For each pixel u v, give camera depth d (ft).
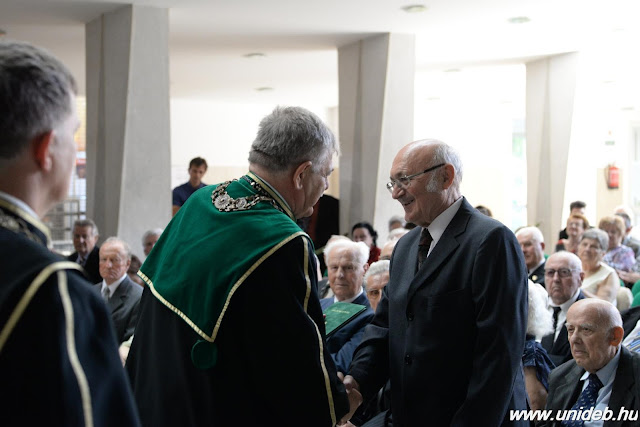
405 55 24.75
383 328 7.38
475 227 6.68
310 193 5.74
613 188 44.47
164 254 5.69
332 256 10.32
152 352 5.49
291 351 5.06
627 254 20.53
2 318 2.87
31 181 3.22
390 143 24.75
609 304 8.20
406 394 6.65
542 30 24.64
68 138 3.32
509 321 6.28
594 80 32.53
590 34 25.43
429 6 21.20
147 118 20.93
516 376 6.86
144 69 20.81
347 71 26.20
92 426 2.92
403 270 7.18
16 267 2.97
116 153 21.03
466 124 44.39
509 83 36.17
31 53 3.20
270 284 5.09
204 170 29.66
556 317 11.78
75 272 3.13
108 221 21.29
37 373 2.87
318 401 5.12
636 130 44.75
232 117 42.93
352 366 7.22
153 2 20.49
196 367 5.10
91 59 22.25
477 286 6.41
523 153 46.73
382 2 20.72
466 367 6.49
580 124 29.60
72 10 21.18
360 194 25.48
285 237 5.20
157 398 5.37
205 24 23.25
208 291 5.13
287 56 28.66
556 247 25.52
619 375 7.98
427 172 6.83
